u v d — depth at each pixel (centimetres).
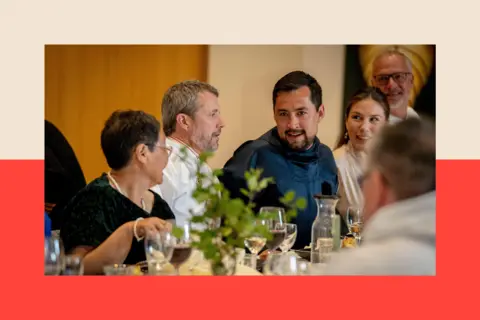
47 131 554
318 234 408
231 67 563
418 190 562
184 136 563
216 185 298
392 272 537
